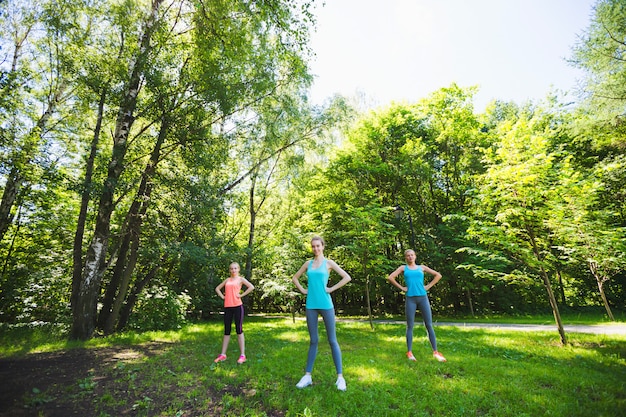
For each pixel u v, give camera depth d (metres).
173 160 9.83
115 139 8.91
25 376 4.17
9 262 12.32
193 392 3.62
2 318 10.59
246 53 10.41
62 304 10.46
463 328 10.34
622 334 8.27
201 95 9.52
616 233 8.12
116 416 2.97
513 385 3.90
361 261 11.97
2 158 8.83
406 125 21.02
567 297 21.20
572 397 3.57
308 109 16.28
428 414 3.08
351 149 19.88
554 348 6.47
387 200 20.48
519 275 7.63
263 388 3.79
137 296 10.80
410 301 5.55
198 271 15.45
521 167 7.18
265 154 17.11
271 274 15.41
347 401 3.29
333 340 3.91
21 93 10.17
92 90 8.89
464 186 18.05
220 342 7.36
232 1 8.40
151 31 9.01
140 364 4.98
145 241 10.08
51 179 9.22
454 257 17.45
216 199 10.57
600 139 13.59
